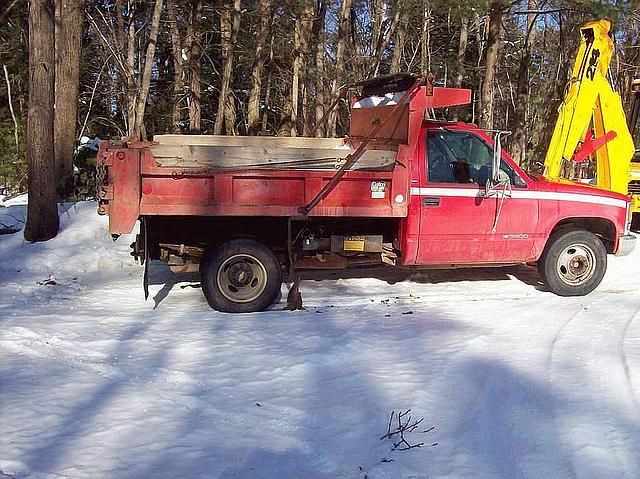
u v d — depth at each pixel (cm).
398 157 715
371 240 761
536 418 432
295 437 404
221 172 675
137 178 661
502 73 2878
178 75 2314
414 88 707
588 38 977
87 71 2436
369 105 854
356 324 659
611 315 691
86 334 615
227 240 713
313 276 905
